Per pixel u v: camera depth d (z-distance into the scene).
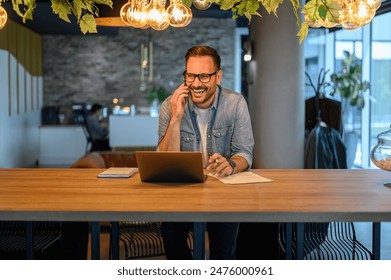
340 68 10.48
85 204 2.40
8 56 9.36
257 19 6.09
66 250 3.48
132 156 6.57
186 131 3.32
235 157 3.28
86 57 12.80
